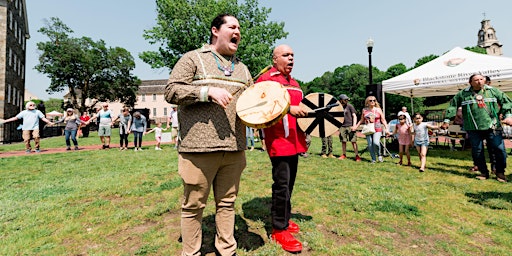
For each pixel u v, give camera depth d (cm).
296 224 288
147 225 307
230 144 203
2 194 420
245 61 2845
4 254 241
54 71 4050
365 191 428
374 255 236
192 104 196
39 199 396
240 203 369
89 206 363
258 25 3173
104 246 258
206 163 199
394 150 990
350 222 309
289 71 277
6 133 1778
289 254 240
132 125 1020
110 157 830
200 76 199
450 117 551
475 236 279
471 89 518
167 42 2927
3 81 2223
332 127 289
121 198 405
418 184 474
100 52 4525
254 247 249
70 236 278
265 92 208
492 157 532
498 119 497
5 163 728
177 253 241
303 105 281
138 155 873
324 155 818
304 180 506
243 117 197
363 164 679
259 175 547
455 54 880
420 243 261
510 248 254
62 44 4100
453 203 373
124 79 4744
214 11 2755
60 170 621
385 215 331
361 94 5112
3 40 2247
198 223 214
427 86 872
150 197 407
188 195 205
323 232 286
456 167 637
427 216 327
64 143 1411
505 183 477
